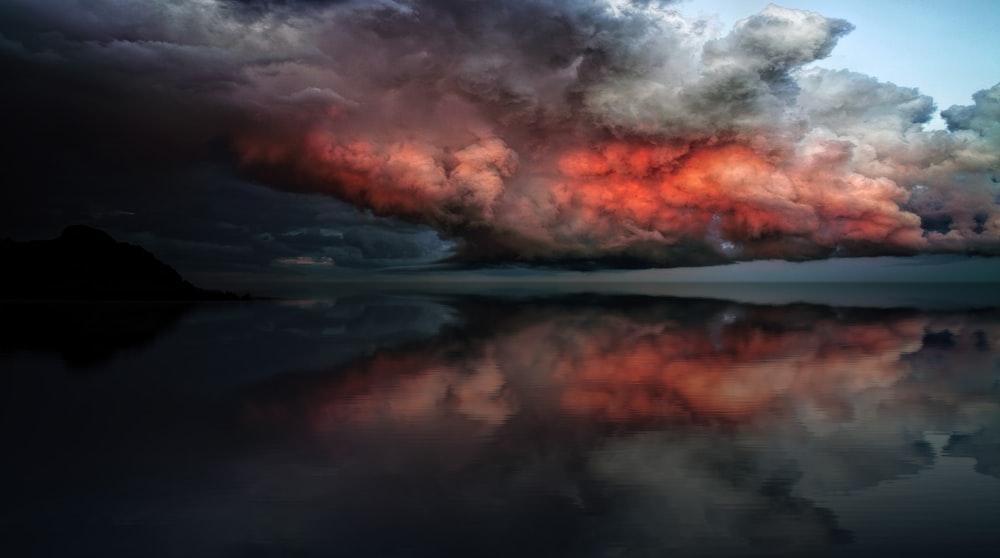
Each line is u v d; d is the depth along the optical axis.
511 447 9.42
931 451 9.23
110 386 13.52
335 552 6.17
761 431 10.30
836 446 9.48
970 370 15.73
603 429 10.41
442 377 14.76
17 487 7.80
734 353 18.64
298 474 8.25
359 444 9.55
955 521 6.78
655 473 8.34
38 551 6.21
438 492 7.67
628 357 17.89
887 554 6.09
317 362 16.66
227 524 6.76
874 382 14.26
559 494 7.62
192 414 11.26
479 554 6.15
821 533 6.55
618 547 6.29
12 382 13.84
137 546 6.29
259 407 11.79
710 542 6.38
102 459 8.81
